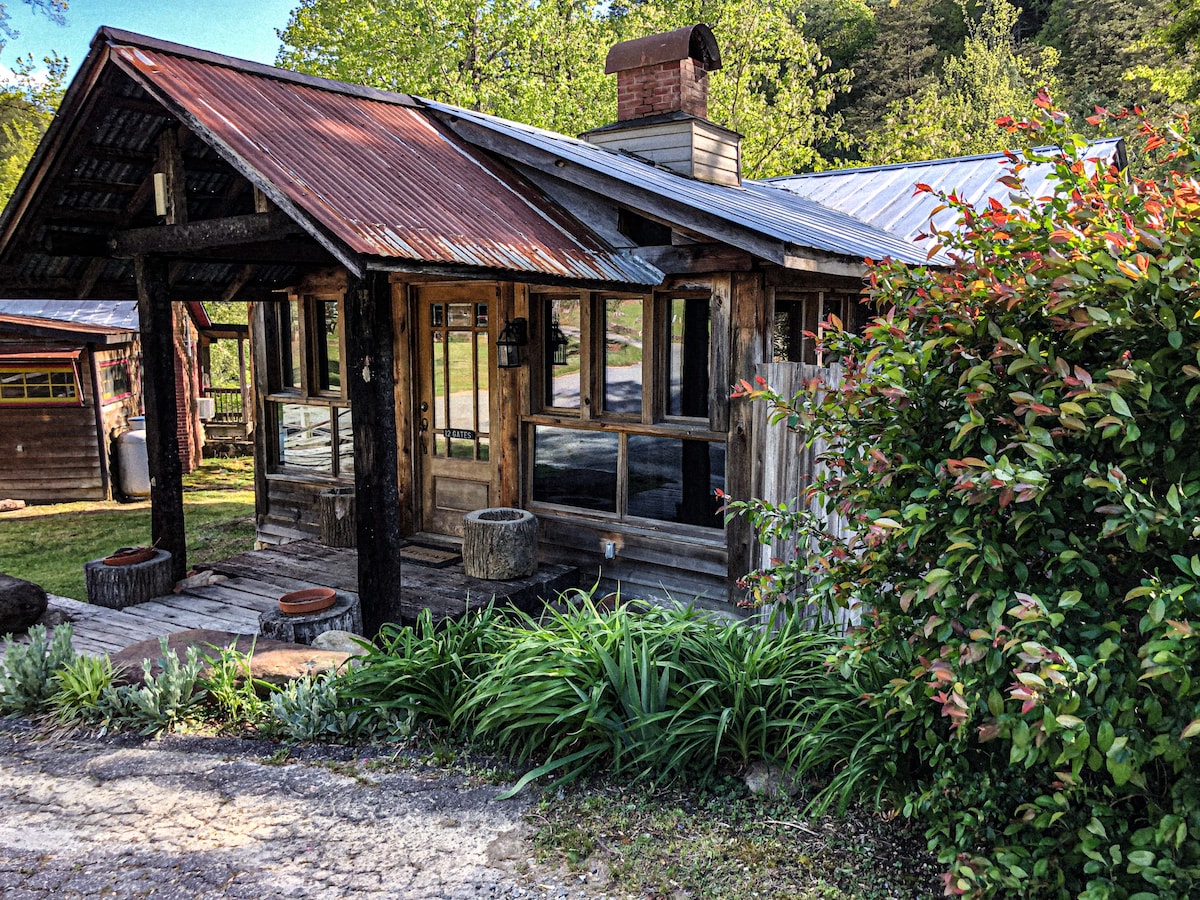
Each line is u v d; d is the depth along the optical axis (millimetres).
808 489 3521
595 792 3771
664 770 3852
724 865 3225
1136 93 31906
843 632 4961
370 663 4688
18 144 23484
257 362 9547
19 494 14250
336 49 22531
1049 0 43469
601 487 7508
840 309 8352
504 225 6289
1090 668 2355
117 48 5660
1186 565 2289
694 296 6914
